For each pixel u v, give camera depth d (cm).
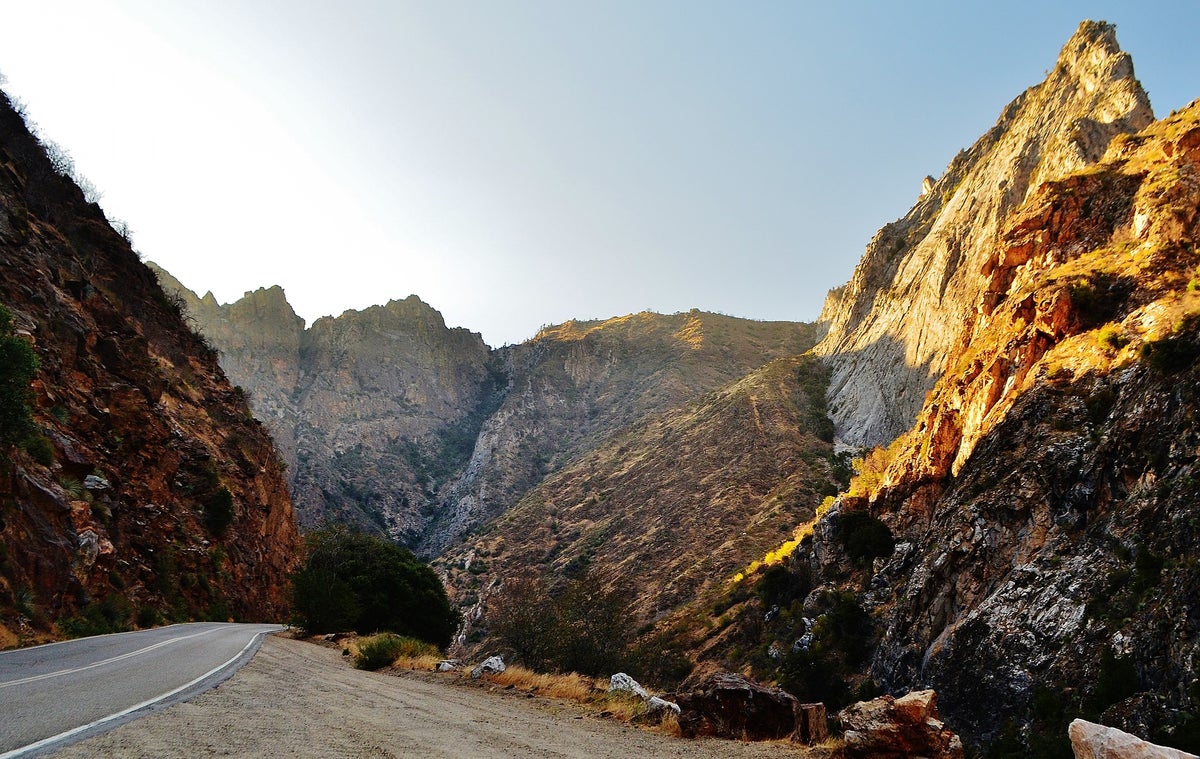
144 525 3672
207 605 4050
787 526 8588
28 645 1836
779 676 4562
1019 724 2417
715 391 16300
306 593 3244
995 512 3400
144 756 566
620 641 3238
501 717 1112
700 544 9050
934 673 3095
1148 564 2325
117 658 1427
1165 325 3222
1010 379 4141
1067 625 2516
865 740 860
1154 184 4184
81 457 3097
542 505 13462
